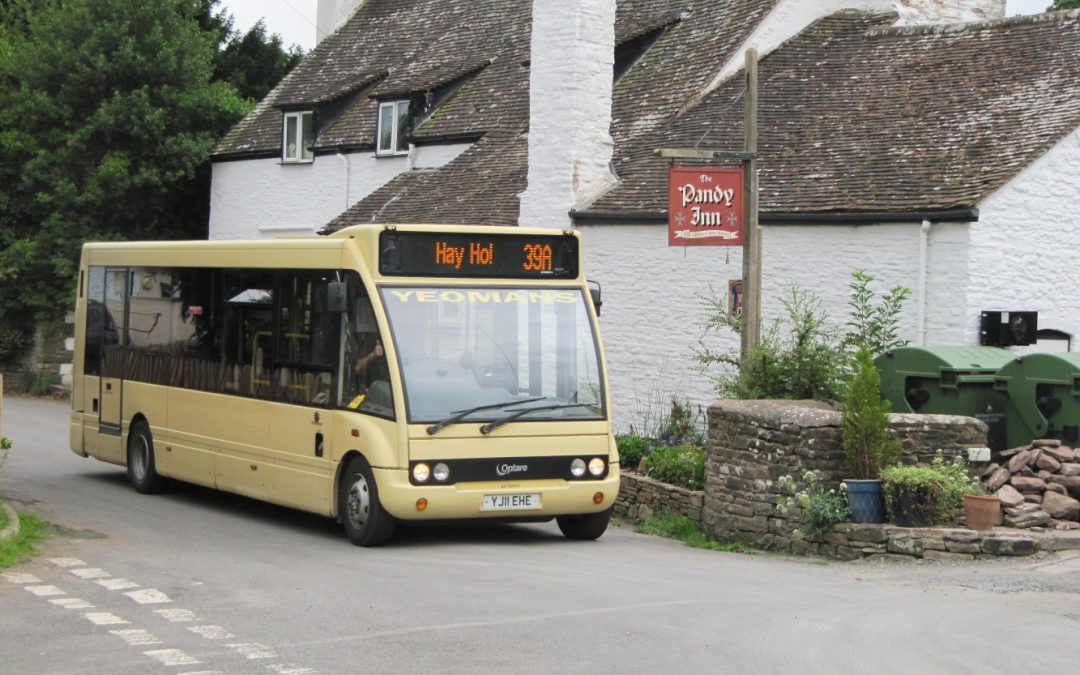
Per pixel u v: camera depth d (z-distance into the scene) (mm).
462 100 32781
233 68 49750
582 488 13867
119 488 18641
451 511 13297
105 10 37875
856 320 20359
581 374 14125
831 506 14031
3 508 14539
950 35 24250
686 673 8273
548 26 25188
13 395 36750
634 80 28172
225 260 16453
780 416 14695
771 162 22562
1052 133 19891
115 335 19000
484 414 13500
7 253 37062
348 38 39844
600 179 25062
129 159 37719
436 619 9844
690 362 22812
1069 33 22500
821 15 27062
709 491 15898
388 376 13398
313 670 8289
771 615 10125
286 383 15070
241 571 11977
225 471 16203
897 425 14688
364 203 31438
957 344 19312
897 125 22188
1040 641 9328
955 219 19297
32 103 37031
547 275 14289
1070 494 14219
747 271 17656
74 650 8812
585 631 9438
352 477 13828
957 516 13922
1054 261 19969
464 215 27203
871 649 8992
